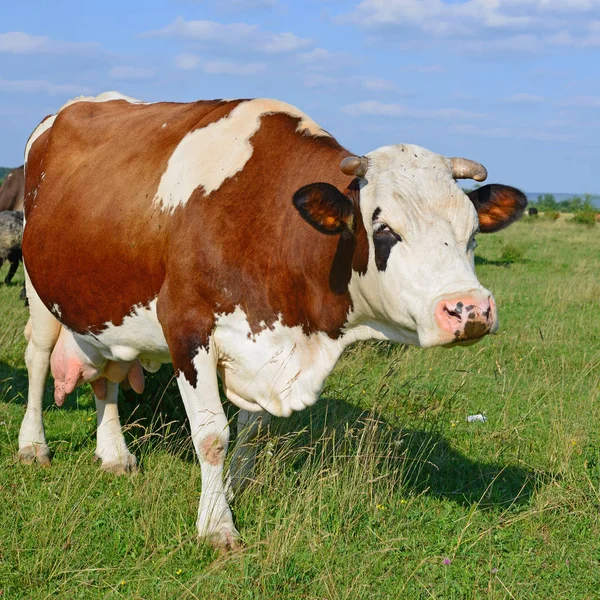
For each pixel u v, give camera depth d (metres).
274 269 4.44
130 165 5.06
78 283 5.23
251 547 4.16
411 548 4.48
